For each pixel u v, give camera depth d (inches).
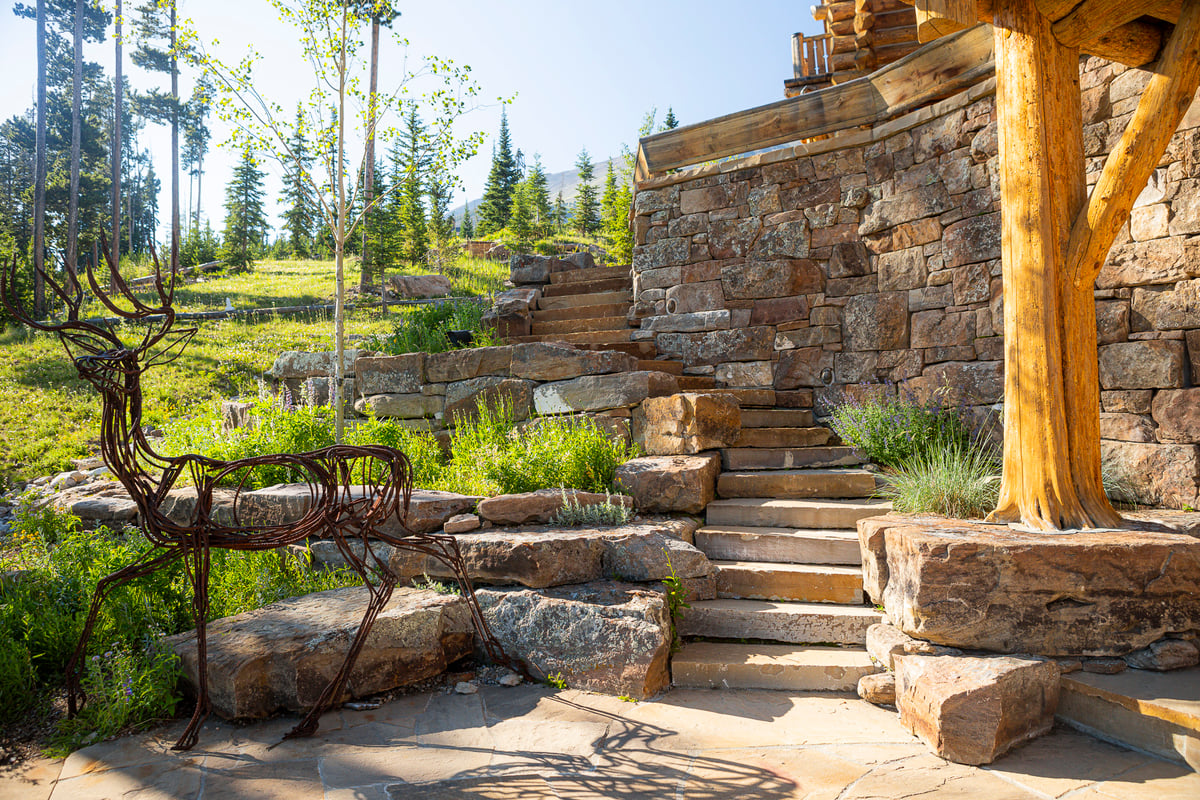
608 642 156.3
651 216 344.5
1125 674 135.4
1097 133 216.7
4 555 226.8
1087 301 160.6
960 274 257.4
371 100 283.6
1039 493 156.3
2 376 505.4
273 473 259.4
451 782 115.6
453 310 397.1
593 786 114.0
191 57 260.8
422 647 164.2
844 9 365.1
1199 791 108.6
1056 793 110.0
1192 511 192.9
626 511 205.2
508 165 2098.9
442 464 286.2
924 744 128.7
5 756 127.5
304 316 741.3
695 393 249.8
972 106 253.0
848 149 295.4
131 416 124.7
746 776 117.0
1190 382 198.5
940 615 142.2
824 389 299.9
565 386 274.8
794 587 183.3
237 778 117.6
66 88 1707.7
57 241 1598.2
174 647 150.4
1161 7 157.2
